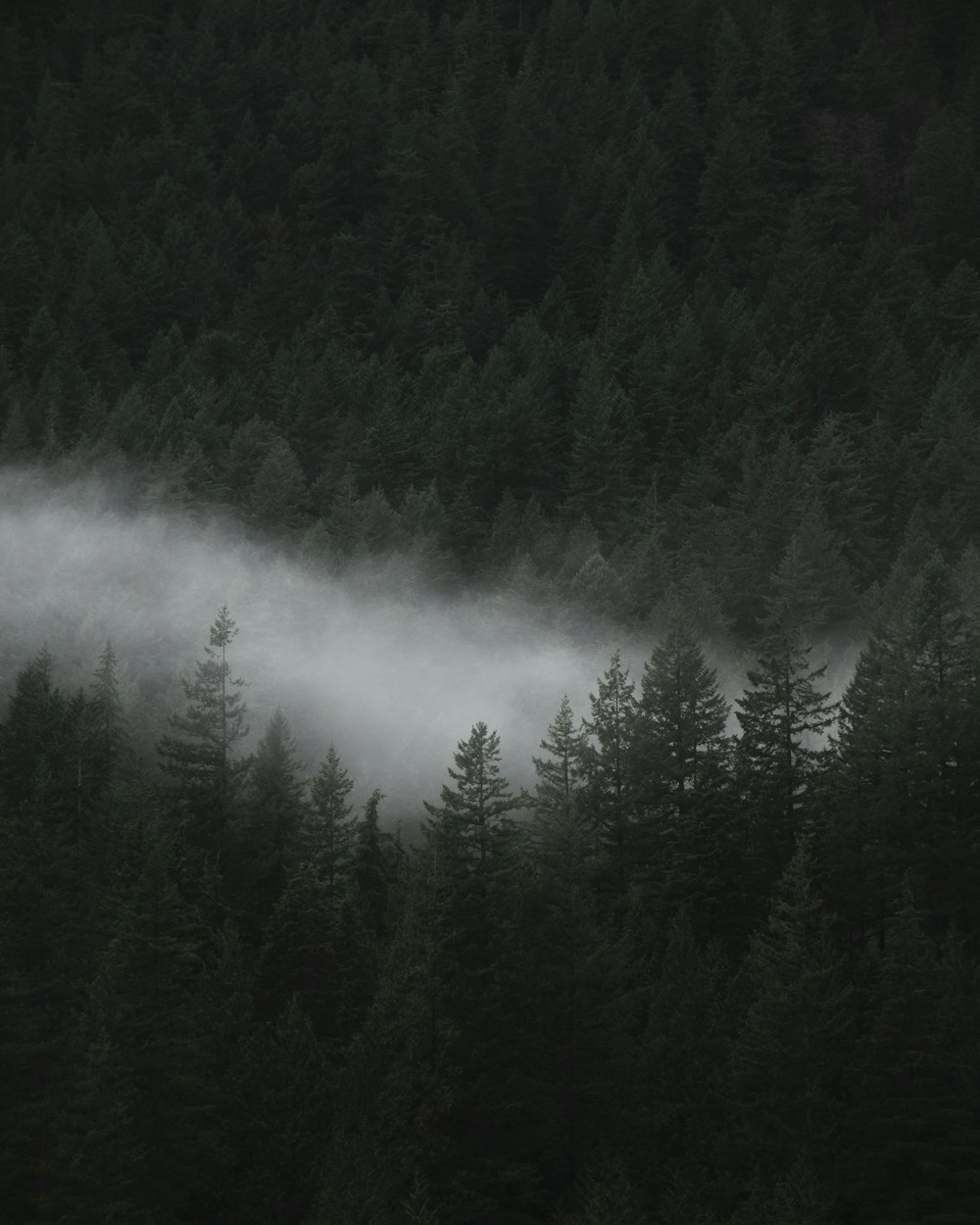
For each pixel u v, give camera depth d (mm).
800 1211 63875
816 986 72625
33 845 77688
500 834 78125
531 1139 72562
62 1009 74250
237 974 82375
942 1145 69688
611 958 75750
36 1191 71375
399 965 76312
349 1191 64562
